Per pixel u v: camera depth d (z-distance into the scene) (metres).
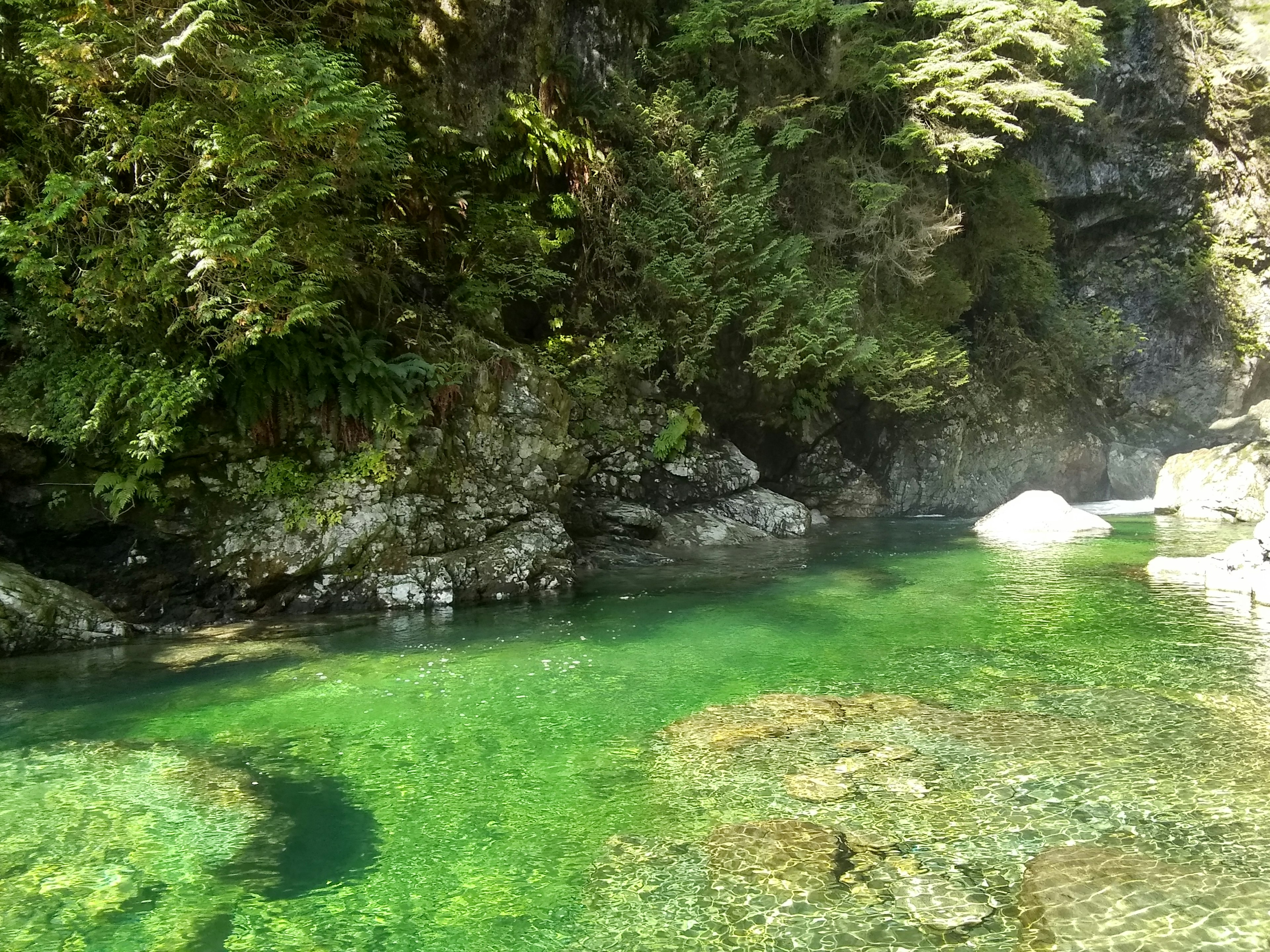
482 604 9.89
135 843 4.04
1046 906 3.41
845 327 16.52
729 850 3.96
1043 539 15.85
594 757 5.18
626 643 8.05
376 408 9.67
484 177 13.05
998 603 9.93
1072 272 27.41
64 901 3.51
